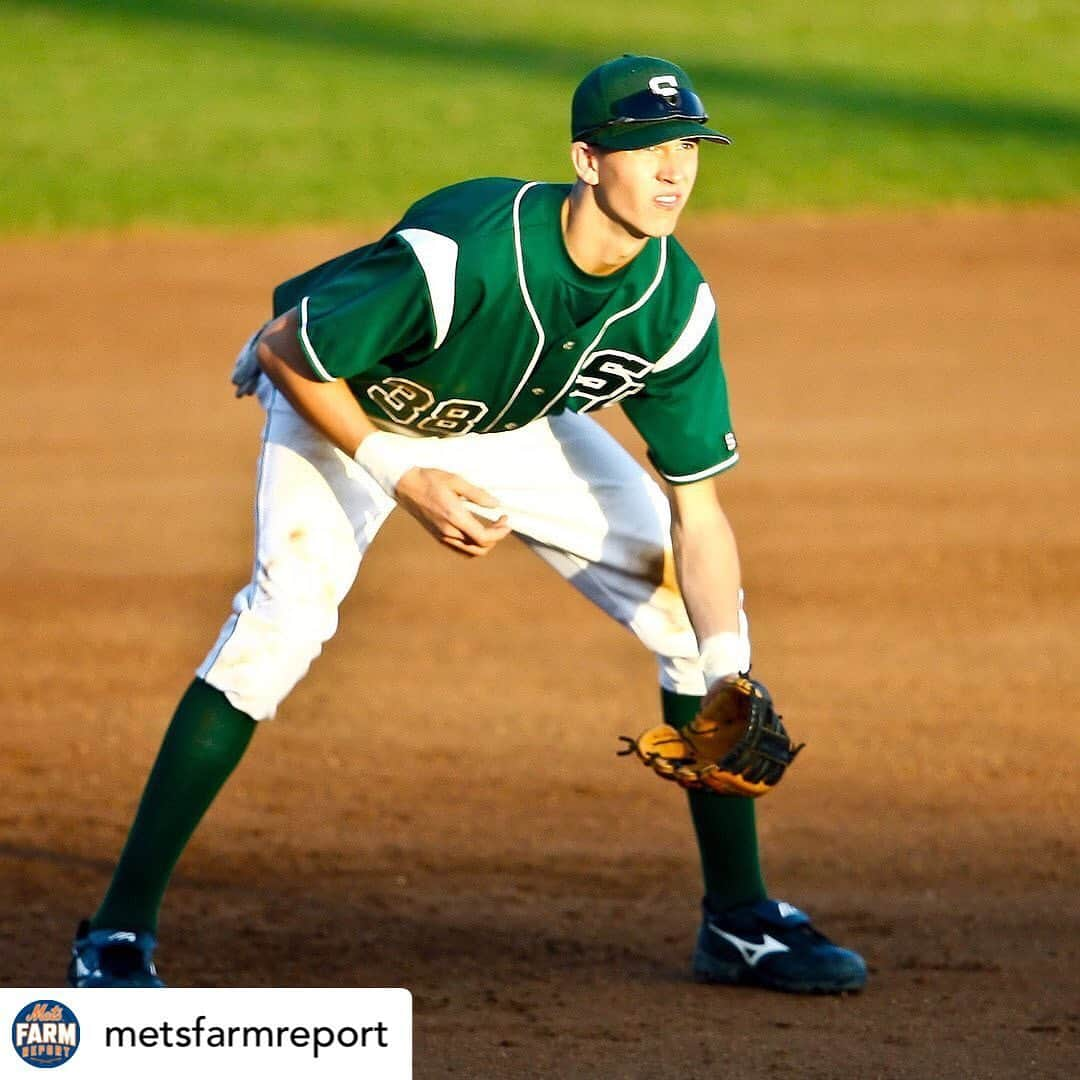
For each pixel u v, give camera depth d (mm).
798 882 17109
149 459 34562
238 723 13406
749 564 28391
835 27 84500
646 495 14328
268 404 13945
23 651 24031
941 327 45375
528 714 22156
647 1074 12344
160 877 13469
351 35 82562
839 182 60781
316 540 13320
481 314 12297
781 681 23328
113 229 54062
